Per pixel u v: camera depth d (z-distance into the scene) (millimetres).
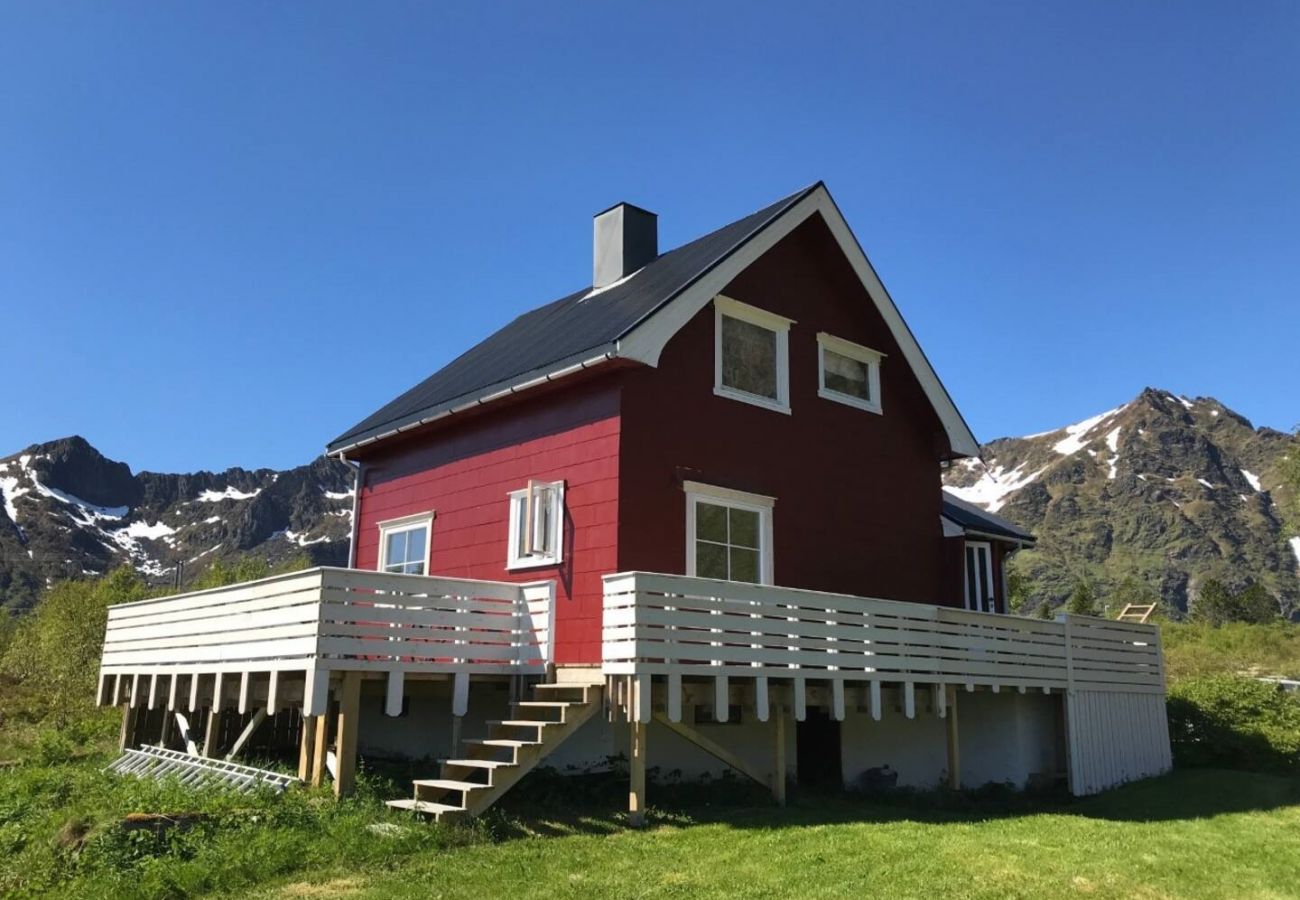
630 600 10508
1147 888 8422
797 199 14953
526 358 14320
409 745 14625
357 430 17469
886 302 16500
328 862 8180
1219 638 40062
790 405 15141
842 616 12492
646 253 18047
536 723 10250
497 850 8750
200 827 8742
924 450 17500
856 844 9484
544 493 13391
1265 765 16750
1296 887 8695
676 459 13297
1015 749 14875
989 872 8609
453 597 11312
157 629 14094
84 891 7520
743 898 7602
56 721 21531
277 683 10914
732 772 13398
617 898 7480
